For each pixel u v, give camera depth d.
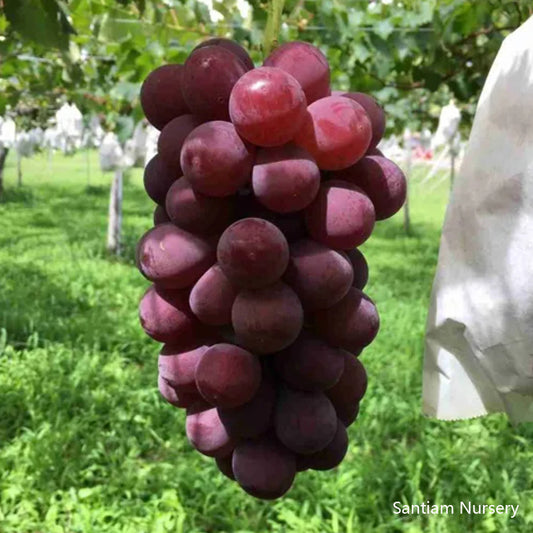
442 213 16.38
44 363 5.65
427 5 4.05
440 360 1.36
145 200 17.08
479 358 1.28
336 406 1.28
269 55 1.17
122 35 3.62
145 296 1.24
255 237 1.02
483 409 1.33
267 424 1.19
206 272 1.14
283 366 1.17
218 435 1.24
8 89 5.68
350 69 4.52
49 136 9.27
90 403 5.04
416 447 4.41
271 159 1.06
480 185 1.26
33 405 4.92
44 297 7.71
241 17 3.77
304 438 1.15
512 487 4.04
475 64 4.11
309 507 3.94
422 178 19.16
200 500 4.01
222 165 1.05
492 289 1.24
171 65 1.23
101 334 6.43
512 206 1.21
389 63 4.33
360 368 1.28
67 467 4.16
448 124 5.06
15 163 24.34
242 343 1.10
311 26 4.09
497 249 1.23
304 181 1.05
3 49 2.78
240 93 1.02
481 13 3.56
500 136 1.24
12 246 10.53
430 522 3.73
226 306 1.12
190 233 1.14
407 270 9.82
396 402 5.13
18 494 3.94
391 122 6.62
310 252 1.11
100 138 9.19
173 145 1.16
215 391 1.11
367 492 4.03
